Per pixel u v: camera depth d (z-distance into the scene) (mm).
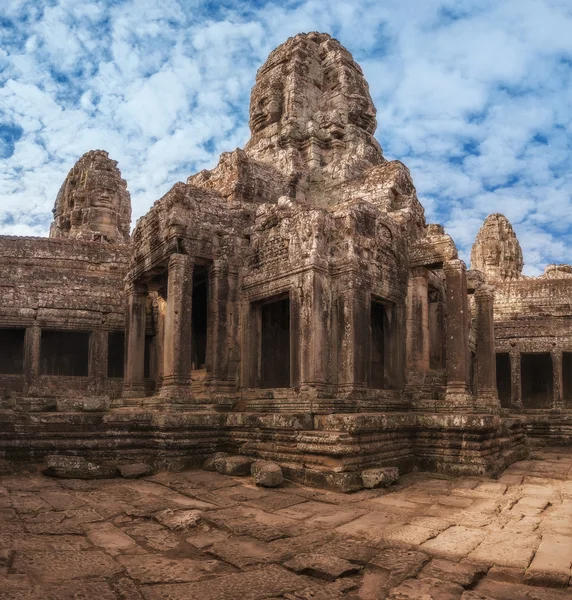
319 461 11156
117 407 16641
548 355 31812
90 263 23266
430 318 19969
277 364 18922
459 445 12898
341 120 22266
